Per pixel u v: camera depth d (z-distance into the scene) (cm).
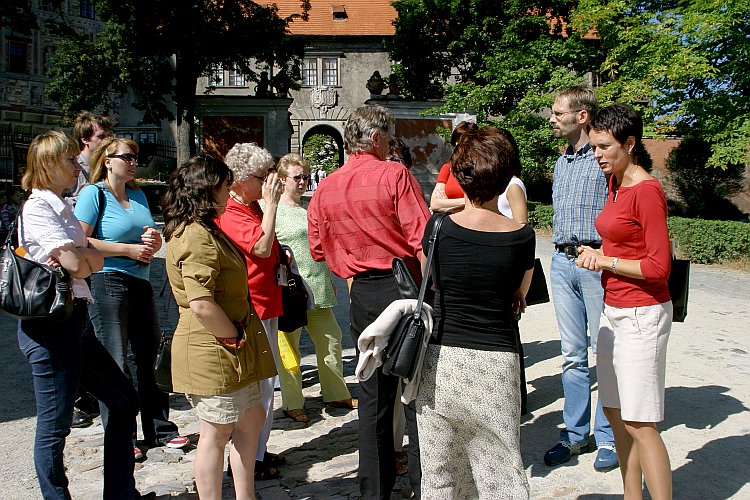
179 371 314
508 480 264
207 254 301
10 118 3762
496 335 264
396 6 2875
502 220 268
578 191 396
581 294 404
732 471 389
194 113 2736
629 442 324
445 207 361
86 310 324
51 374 305
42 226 306
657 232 297
